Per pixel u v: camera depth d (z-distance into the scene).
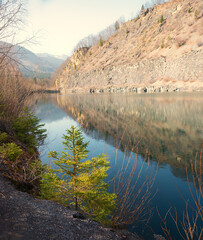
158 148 11.90
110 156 10.26
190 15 98.50
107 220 4.07
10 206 2.79
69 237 2.50
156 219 4.88
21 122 8.19
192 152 11.01
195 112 24.00
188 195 6.25
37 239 2.22
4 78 8.47
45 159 8.39
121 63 107.06
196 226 4.65
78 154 3.87
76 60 161.75
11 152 4.67
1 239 2.04
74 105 41.34
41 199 3.48
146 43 111.00
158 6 138.50
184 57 71.19
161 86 74.69
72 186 3.98
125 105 36.00
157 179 7.51
